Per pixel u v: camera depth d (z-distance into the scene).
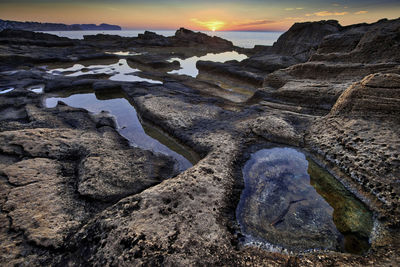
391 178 7.41
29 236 5.65
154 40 71.12
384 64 14.81
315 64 18.48
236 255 5.45
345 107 11.22
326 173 9.31
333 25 34.75
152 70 35.25
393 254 5.28
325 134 10.91
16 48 42.31
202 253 5.34
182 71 35.75
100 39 72.69
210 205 6.92
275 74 20.95
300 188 8.38
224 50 68.88
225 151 10.24
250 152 10.61
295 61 30.81
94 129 12.98
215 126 12.99
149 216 6.20
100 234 5.69
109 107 17.80
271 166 9.66
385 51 16.09
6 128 11.80
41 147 9.63
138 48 63.12
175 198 6.96
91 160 9.12
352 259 5.30
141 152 10.77
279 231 6.49
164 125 13.63
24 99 17.11
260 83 25.36
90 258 5.18
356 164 8.57
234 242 5.96
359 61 17.14
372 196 7.44
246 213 7.13
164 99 17.78
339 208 7.42
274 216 7.04
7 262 5.05
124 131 13.82
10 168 8.08
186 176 8.09
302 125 12.90
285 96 16.91
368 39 17.38
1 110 14.70
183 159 10.92
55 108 15.25
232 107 17.00
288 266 5.17
